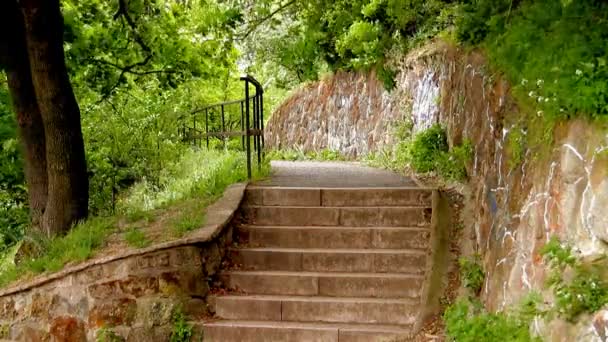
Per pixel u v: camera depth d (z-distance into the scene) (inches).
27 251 285.9
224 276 239.5
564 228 149.0
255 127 343.9
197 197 298.4
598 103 143.6
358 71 542.9
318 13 494.6
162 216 272.5
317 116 630.5
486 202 228.7
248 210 273.6
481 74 268.4
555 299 141.3
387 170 384.8
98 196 434.9
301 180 323.6
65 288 227.0
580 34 164.7
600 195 135.9
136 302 220.8
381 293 230.5
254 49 671.1
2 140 409.4
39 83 283.4
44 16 277.3
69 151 288.5
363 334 209.5
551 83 163.8
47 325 228.5
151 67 461.4
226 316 227.6
